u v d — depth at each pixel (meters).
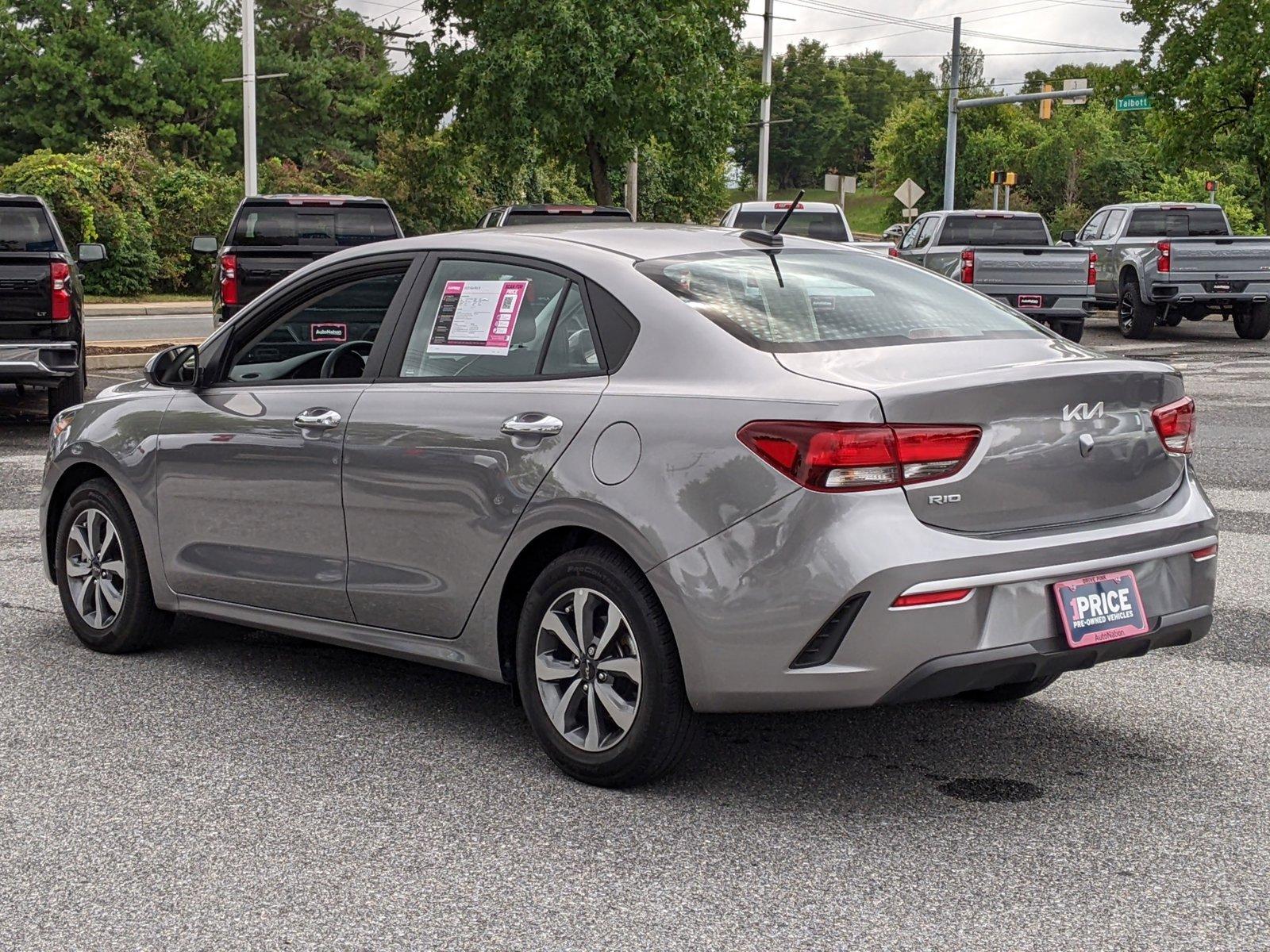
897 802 4.36
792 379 4.14
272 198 15.23
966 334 4.59
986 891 3.70
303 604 5.33
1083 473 4.30
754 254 4.93
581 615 4.45
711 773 4.62
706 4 26.20
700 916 3.55
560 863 3.88
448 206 43.72
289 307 5.57
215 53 57.03
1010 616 4.08
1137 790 4.46
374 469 4.97
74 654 6.13
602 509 4.31
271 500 5.36
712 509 4.11
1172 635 4.45
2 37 50.66
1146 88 35.06
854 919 3.53
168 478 5.74
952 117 43.44
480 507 4.66
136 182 38.16
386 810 4.29
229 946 3.40
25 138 51.62
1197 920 3.53
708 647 4.11
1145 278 23.52
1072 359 4.45
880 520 3.96
